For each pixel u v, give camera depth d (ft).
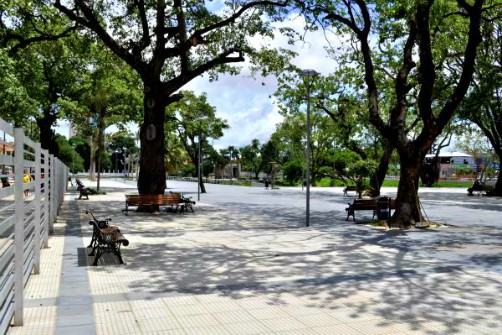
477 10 47.50
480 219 57.52
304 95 79.20
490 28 76.07
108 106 101.91
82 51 66.64
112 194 102.27
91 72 89.66
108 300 20.17
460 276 25.46
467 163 269.64
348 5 49.65
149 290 21.93
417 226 47.91
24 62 68.18
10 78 51.80
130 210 63.31
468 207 77.25
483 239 39.88
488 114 104.47
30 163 21.77
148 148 61.82
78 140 301.84
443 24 61.67
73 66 86.84
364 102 77.56
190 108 106.63
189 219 53.88
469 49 47.98
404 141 48.98
